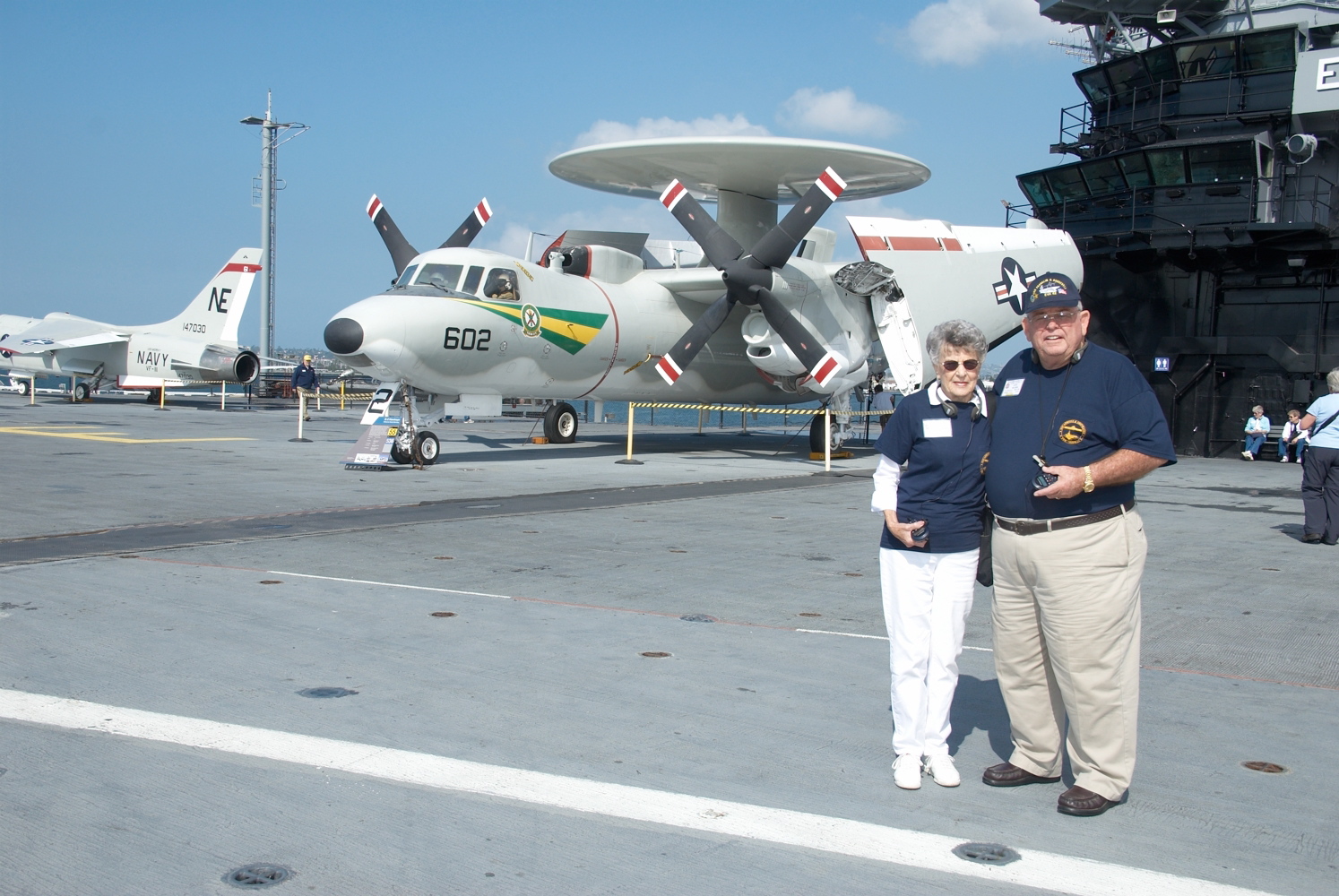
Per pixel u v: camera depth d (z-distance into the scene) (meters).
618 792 3.68
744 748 4.19
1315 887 3.08
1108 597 3.59
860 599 7.32
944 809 3.65
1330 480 10.59
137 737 4.05
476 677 5.06
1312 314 24.52
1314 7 24.08
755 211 23.75
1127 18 26.62
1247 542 10.78
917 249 20.41
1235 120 24.27
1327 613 7.25
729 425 38.91
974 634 6.46
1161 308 26.48
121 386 40.16
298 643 5.57
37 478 13.55
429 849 3.17
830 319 20.91
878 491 3.98
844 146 20.39
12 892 2.82
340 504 11.73
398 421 16.50
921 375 20.73
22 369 38.56
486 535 9.81
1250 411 25.34
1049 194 27.92
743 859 3.18
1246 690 5.27
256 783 3.64
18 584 6.81
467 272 17.16
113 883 2.90
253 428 26.11
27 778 3.62
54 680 4.75
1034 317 3.70
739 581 7.90
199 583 7.06
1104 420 3.58
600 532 10.25
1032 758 3.93
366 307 15.80
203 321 41.97
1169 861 3.24
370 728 4.25
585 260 20.05
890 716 4.67
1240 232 23.53
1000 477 3.75
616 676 5.18
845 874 3.10
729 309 18.80
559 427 23.61
